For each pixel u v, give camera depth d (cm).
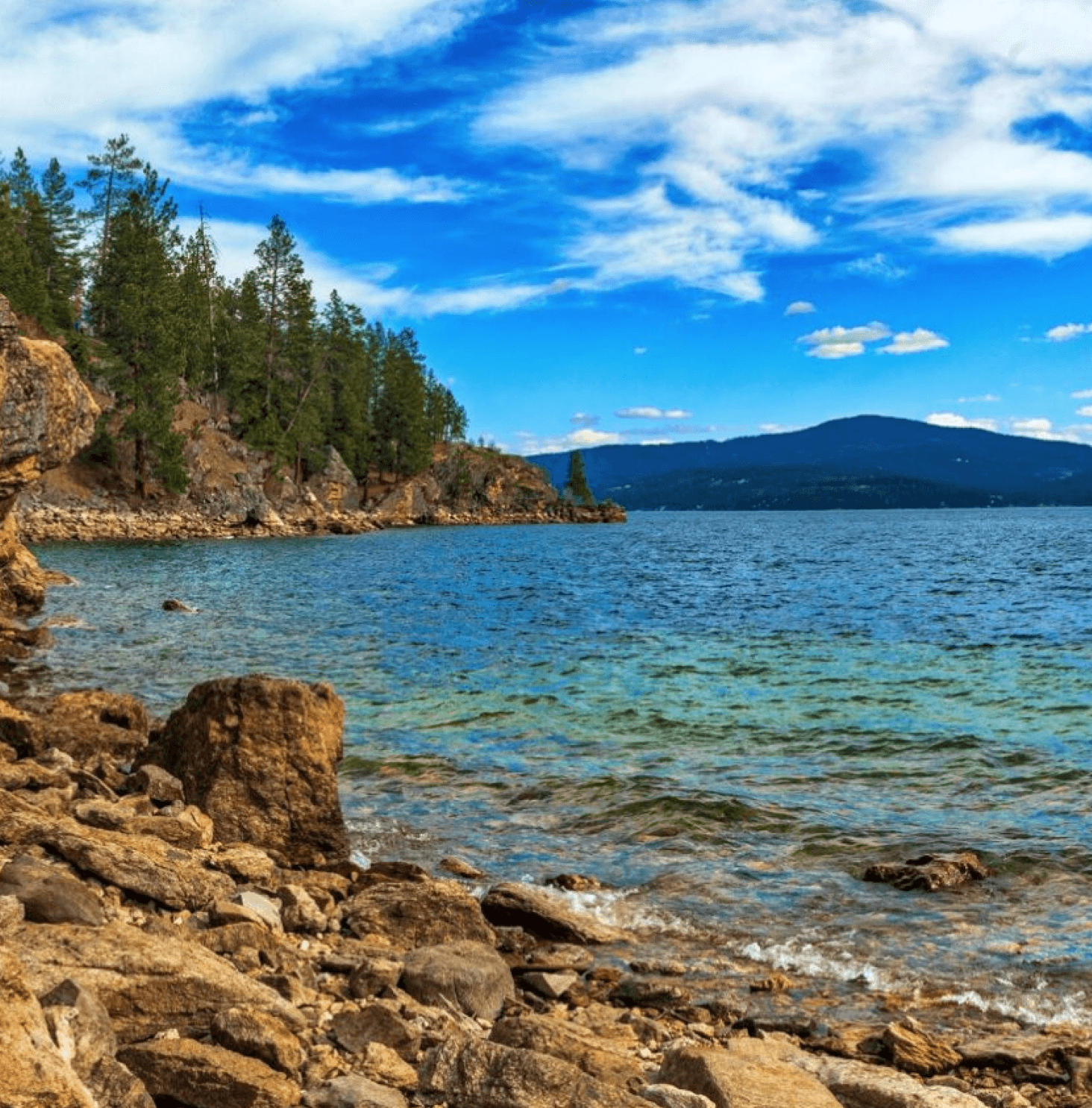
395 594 5194
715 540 13588
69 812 1280
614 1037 843
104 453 10344
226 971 763
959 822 1531
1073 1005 950
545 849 1426
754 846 1433
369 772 1825
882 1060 828
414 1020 798
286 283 13112
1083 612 4441
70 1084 477
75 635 3441
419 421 16288
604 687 2644
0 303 3077
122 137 12238
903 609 4603
